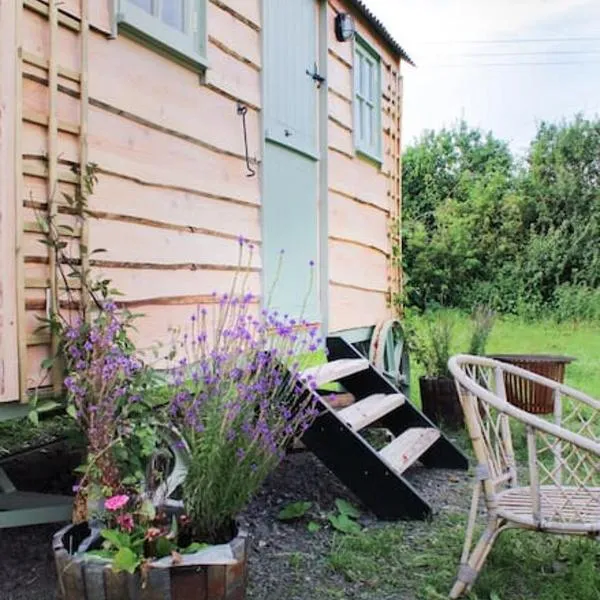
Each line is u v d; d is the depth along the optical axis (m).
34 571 2.71
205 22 3.69
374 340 6.19
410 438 4.04
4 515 2.61
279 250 4.62
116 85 3.00
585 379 8.26
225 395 2.57
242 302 3.29
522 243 14.62
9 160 2.33
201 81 3.68
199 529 2.31
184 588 1.96
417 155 16.28
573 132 14.94
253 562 2.79
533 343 11.94
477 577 2.50
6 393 2.31
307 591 2.53
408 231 15.09
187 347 3.32
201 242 3.67
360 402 4.16
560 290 14.09
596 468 2.44
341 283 5.75
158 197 3.29
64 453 3.89
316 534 3.12
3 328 2.31
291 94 4.86
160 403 2.93
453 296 14.88
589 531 2.21
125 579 1.94
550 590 2.47
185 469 2.68
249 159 4.21
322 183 5.38
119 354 2.55
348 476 3.39
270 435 2.55
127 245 3.05
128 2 3.09
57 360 2.52
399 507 3.32
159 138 3.31
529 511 2.37
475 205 14.96
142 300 3.14
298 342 4.00
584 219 14.17
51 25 2.54
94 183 2.78
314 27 5.33
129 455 2.51
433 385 5.56
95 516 2.27
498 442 2.63
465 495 3.78
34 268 2.47
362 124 6.51
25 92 2.44
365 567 2.71
